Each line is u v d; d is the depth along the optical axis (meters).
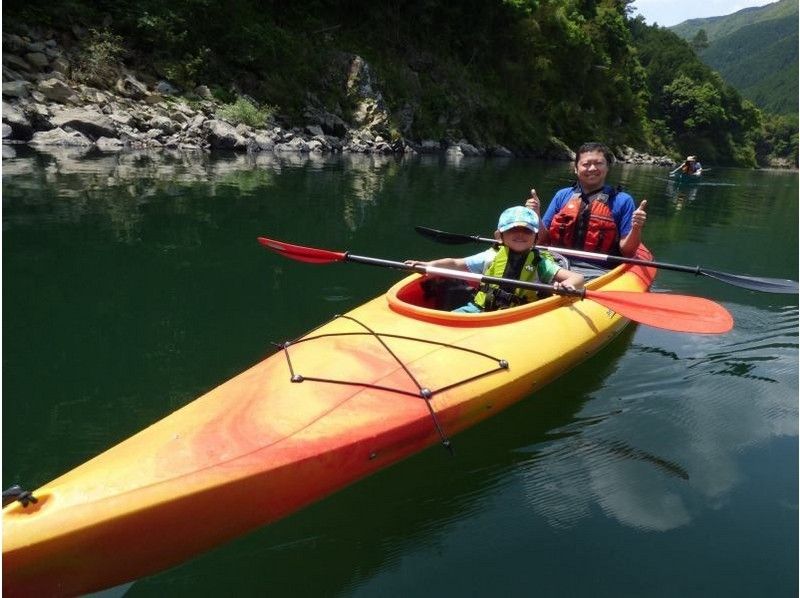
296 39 18.12
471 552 2.00
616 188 4.36
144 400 2.87
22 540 1.64
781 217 10.55
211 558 1.98
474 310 3.40
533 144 25.44
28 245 5.09
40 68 12.03
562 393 3.11
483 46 25.64
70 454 2.44
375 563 1.96
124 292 4.25
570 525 2.13
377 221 7.20
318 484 2.12
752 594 1.84
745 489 2.34
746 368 3.48
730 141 53.28
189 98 14.20
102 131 11.45
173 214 6.55
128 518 1.76
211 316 3.93
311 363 2.59
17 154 9.34
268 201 7.76
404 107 20.11
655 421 2.85
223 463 1.96
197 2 15.27
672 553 2.00
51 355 3.30
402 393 2.46
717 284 5.32
